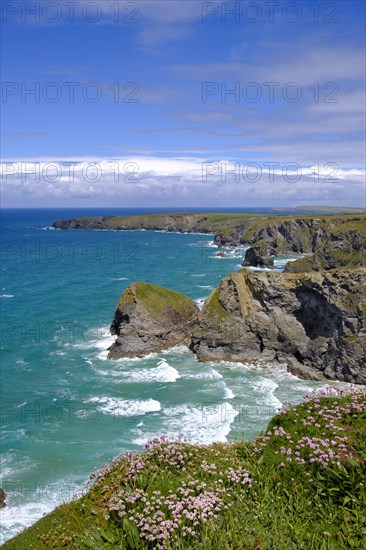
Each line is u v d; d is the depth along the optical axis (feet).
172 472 43.70
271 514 35.14
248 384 156.56
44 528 41.65
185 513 35.42
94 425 123.65
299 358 177.78
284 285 182.50
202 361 181.47
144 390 150.30
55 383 156.87
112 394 146.92
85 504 42.80
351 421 45.01
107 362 179.42
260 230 624.18
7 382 156.97
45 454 108.37
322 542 31.96
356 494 35.88
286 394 147.95
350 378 159.74
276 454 42.60
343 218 554.05
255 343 184.96
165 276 403.13
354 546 31.53
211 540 32.86
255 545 32.17
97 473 47.26
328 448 40.68
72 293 318.86
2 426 123.34
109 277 396.57
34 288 339.16
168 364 177.27
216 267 463.01
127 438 115.44
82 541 36.40
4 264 481.46
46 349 193.16
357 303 162.09
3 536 79.56
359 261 391.86
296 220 593.01
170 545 32.96
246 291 190.39
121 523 37.01
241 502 36.91
